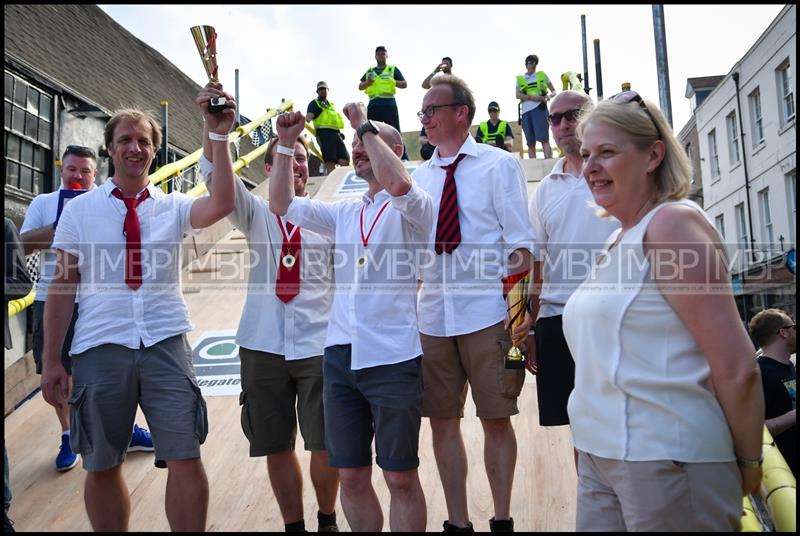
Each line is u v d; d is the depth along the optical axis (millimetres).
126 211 3012
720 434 1943
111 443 2811
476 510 3371
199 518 2803
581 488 2234
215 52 3016
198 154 8883
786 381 4203
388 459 2680
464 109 3432
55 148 11039
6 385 4727
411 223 2859
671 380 1959
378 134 2838
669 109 7363
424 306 3334
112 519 2836
